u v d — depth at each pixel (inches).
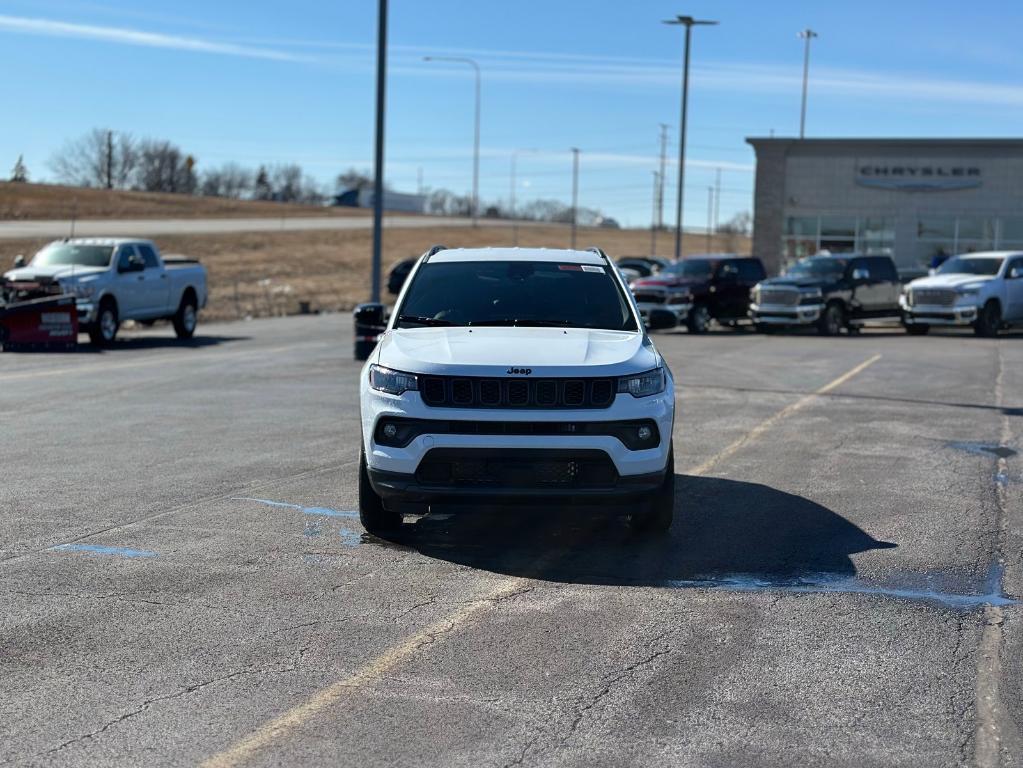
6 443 412.5
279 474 356.2
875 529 292.5
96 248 908.0
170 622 213.0
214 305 1593.3
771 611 223.6
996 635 210.4
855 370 694.5
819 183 1772.9
